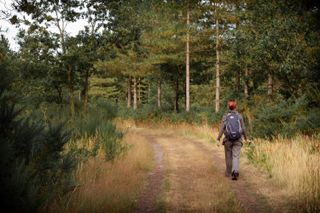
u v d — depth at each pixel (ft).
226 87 100.78
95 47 52.80
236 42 60.18
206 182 27.58
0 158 15.81
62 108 53.57
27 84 48.16
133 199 22.36
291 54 45.68
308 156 28.84
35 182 18.28
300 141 35.76
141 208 21.11
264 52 50.80
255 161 34.83
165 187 25.84
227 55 73.31
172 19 86.74
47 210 17.69
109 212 18.72
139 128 94.48
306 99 46.06
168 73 113.80
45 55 50.16
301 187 22.25
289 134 42.09
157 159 40.65
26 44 49.73
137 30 55.57
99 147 34.68
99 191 21.52
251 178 29.25
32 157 19.07
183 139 66.54
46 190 18.62
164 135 77.00
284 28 45.21
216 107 81.61
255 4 52.19
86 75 56.85
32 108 40.60
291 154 30.50
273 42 47.70
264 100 62.44
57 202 18.88
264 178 28.99
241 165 35.58
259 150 36.63
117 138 44.70
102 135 41.83
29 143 18.84
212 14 80.28
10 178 15.67
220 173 31.73
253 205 21.62
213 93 103.40
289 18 44.45
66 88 57.31
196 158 40.60
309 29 43.01
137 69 107.65
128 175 28.14
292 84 53.98
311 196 20.53
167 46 95.50
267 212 20.06
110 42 53.16
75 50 50.34
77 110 57.36
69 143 31.86
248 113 59.72
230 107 30.25
